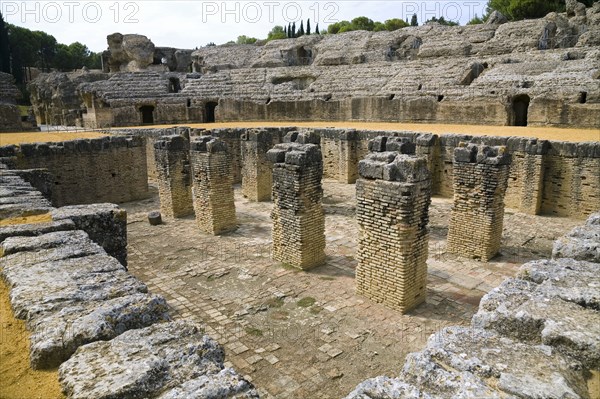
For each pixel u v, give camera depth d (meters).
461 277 14.29
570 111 27.67
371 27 76.44
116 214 9.78
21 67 75.12
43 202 10.97
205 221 19.42
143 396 3.80
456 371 4.16
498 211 15.31
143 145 25.89
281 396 8.93
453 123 33.31
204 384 3.86
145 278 14.73
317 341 10.85
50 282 5.75
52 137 28.73
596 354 4.16
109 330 4.69
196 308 12.61
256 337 11.07
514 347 4.40
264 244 17.86
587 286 5.36
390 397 3.90
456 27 46.00
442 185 24.59
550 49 36.28
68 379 3.89
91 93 41.69
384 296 12.43
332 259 16.11
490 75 34.03
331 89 41.53
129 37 53.81
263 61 51.31
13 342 4.78
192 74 49.44
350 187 27.27
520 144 20.75
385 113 36.69
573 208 20.08
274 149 15.34
